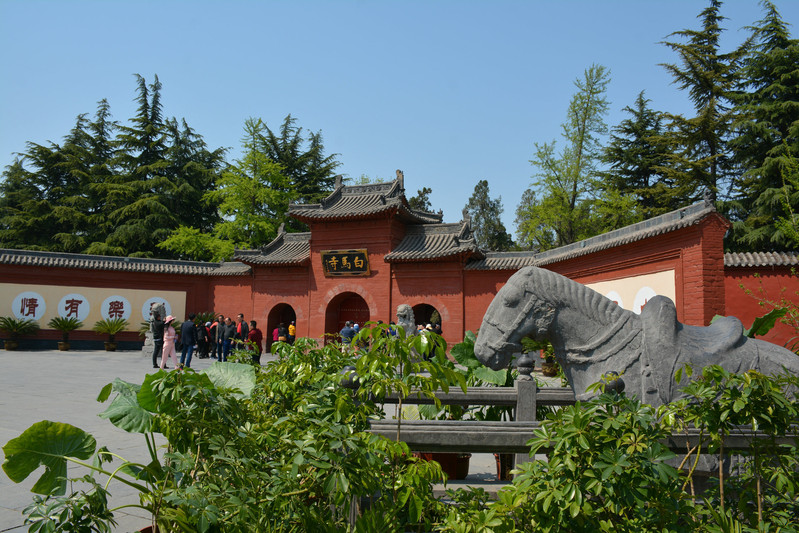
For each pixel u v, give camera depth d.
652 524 2.33
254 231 34.94
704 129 28.66
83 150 41.12
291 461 2.48
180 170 42.97
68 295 24.91
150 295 26.52
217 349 22.73
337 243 25.16
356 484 2.31
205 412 2.49
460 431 2.71
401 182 25.77
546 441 2.38
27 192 40.25
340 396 2.95
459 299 22.83
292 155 45.91
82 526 2.22
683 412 2.48
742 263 15.09
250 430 2.67
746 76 27.80
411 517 2.49
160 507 2.24
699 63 29.67
